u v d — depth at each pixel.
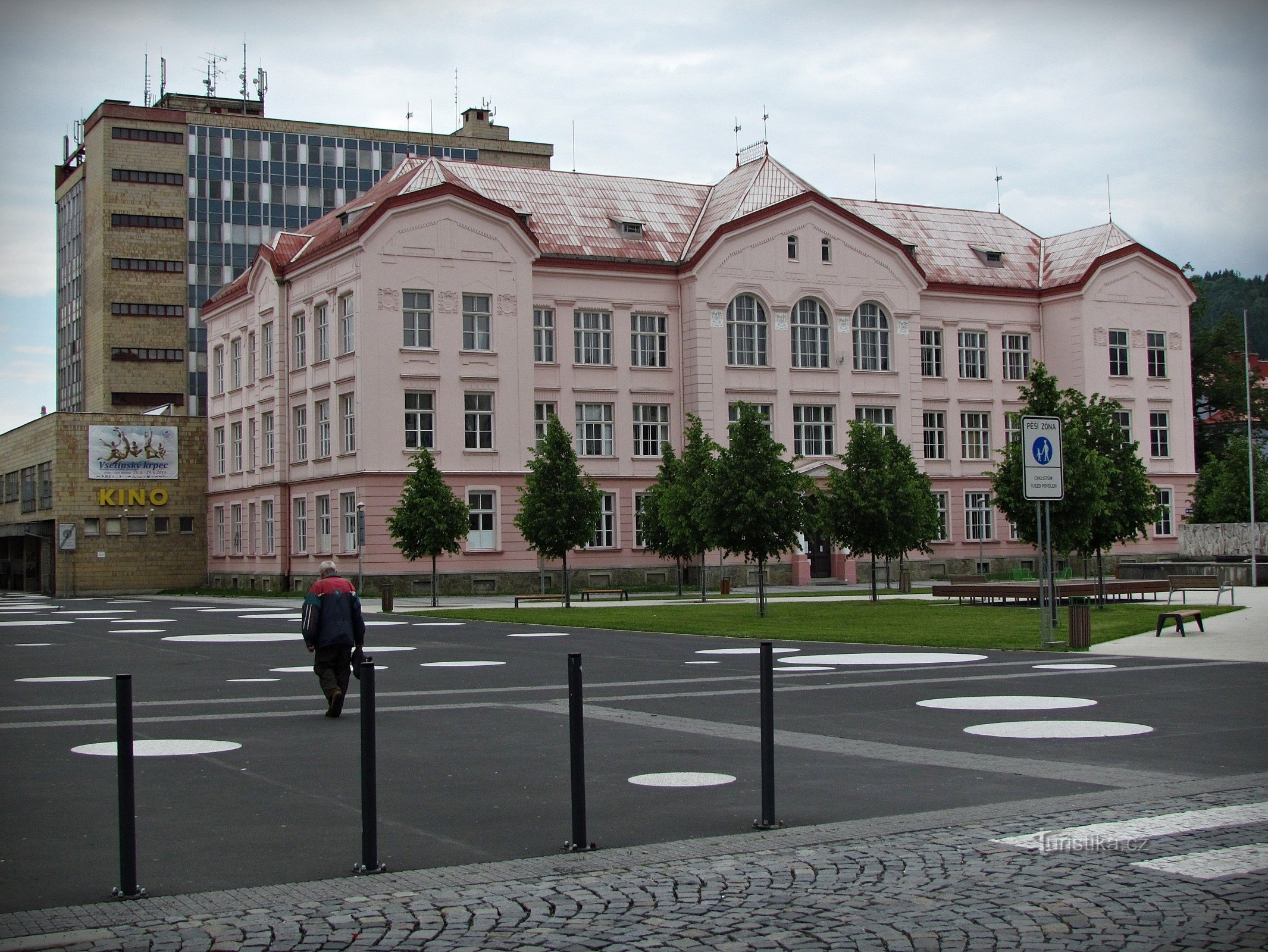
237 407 71.00
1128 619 33.75
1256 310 129.00
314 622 17.05
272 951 7.21
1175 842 9.34
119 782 8.36
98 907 8.08
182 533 75.69
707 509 38.00
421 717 16.78
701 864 8.92
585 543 45.69
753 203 64.81
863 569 66.62
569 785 11.90
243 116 116.44
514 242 59.06
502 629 34.91
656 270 63.19
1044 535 31.09
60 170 132.12
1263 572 54.00
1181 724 15.26
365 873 8.83
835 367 65.75
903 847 9.28
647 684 20.33
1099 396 40.38
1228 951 7.04
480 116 120.69
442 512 47.19
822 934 7.40
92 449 73.62
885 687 19.41
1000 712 16.48
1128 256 72.25
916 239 73.06
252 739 15.02
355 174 119.75
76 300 125.56
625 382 62.78
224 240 115.56
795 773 12.27
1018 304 72.38
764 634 30.34
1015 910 7.79
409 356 56.91
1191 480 74.38
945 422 70.19
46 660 26.45
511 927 7.59
